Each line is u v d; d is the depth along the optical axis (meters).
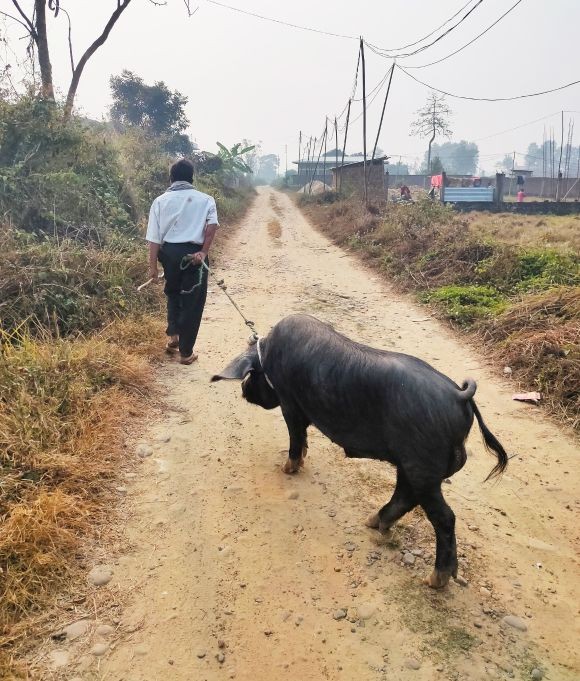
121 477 4.16
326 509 3.99
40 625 2.89
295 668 2.77
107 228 9.77
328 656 2.84
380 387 3.21
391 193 37.44
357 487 4.27
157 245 5.90
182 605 3.10
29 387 4.68
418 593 3.26
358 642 2.93
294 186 65.75
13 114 9.98
